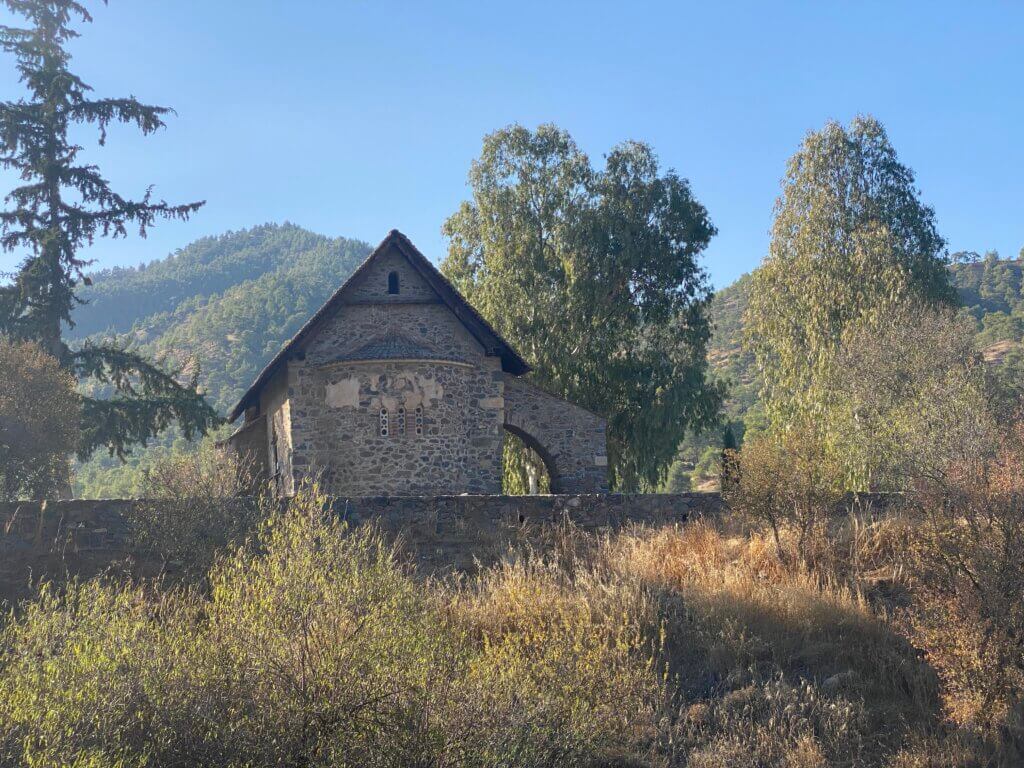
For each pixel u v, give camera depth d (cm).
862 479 2566
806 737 1006
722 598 1285
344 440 2430
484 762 843
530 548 1507
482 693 904
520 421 2764
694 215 3600
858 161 3284
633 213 3516
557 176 3616
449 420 2477
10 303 2903
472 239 3738
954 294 3200
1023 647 1038
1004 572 1068
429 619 973
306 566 913
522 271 3494
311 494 1300
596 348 3512
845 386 2716
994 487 1141
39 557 1411
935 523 1177
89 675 812
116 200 3112
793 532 1510
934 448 1966
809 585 1339
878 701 1088
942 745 998
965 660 1043
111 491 7675
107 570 1407
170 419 3122
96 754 727
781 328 3247
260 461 3020
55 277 2992
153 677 823
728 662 1174
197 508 1448
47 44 3212
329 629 867
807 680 1135
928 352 2631
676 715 1077
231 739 794
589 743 952
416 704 838
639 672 1089
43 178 3055
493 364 2586
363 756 805
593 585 1338
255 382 2617
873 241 3075
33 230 2947
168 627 932
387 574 966
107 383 3114
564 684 1011
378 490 2406
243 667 841
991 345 10288
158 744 784
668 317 3616
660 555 1467
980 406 2266
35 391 2059
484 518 1583
